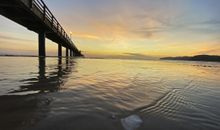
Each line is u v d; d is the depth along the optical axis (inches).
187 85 364.5
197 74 693.9
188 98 243.1
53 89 242.8
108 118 148.3
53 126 127.0
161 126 141.4
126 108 179.0
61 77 365.7
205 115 174.6
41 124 129.2
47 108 163.6
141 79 418.6
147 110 178.1
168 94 258.5
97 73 502.6
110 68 763.4
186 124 149.0
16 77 339.0
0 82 281.0
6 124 127.1
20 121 132.9
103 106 179.6
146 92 263.3
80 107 171.9
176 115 169.9
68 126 128.3
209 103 222.5
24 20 753.0
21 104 171.5
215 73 812.6
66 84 286.5
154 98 228.8
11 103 173.3
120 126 134.6
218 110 193.9
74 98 202.4
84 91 241.6
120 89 274.2
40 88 245.0
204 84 398.9
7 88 237.8
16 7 546.3
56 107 167.6
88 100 198.1
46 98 196.1
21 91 223.0
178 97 244.7
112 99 209.5
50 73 425.4
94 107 174.7
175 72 729.6
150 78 450.3
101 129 127.0
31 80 309.9
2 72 408.5
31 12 596.4
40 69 511.8
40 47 977.5
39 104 173.9
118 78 412.5
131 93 249.6
